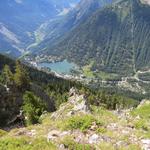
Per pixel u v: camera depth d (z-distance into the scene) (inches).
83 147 760.3
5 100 3088.1
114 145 788.0
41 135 887.1
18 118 2603.3
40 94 4389.8
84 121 921.5
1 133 1491.1
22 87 3959.2
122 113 1552.7
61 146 761.0
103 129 884.0
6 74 4126.5
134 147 769.6
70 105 1460.4
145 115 1899.6
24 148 746.8
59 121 1051.9
